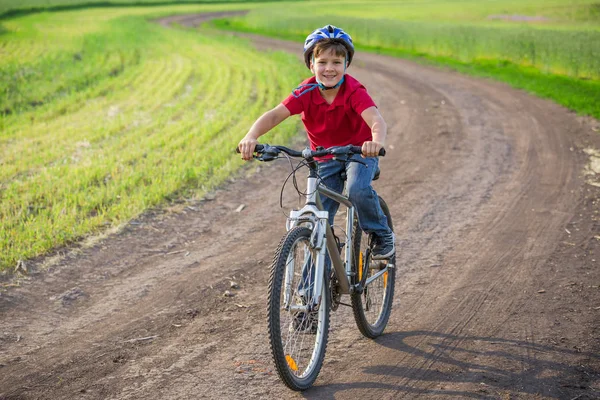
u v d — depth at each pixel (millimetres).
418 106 15664
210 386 3990
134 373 4176
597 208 7730
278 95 16891
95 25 47312
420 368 4191
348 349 4488
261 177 9477
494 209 7820
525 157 10469
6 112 15578
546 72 21688
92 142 11688
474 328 4762
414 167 10000
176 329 4836
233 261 6285
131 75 21312
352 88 4023
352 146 3691
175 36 37531
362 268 4492
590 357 4258
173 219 7539
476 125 13188
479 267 6008
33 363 4324
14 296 5383
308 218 3854
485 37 27312
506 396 3809
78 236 6789
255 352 4441
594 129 12570
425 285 5633
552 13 49938
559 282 5582
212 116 14070
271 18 48844
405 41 31734
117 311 5168
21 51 29219
